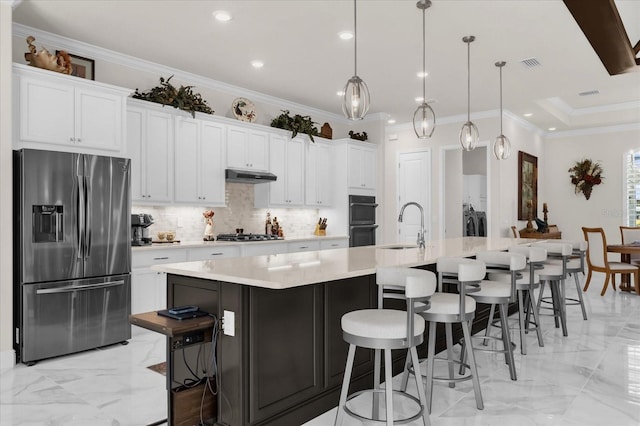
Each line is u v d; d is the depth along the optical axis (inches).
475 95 247.0
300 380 96.4
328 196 275.4
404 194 324.5
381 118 289.4
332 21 153.6
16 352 141.2
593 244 337.1
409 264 111.0
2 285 134.6
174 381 103.9
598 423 96.2
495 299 121.8
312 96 249.6
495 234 278.5
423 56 179.3
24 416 102.3
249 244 212.1
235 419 87.0
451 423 96.0
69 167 147.8
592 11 142.4
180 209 211.9
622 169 324.5
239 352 86.1
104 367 136.4
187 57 188.5
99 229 154.8
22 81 141.9
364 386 113.7
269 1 139.4
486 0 139.4
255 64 196.7
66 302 146.6
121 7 143.5
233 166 219.9
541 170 352.8
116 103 164.7
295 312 95.5
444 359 114.6
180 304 102.1
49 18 151.4
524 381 120.6
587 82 225.8
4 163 134.9
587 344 155.9
